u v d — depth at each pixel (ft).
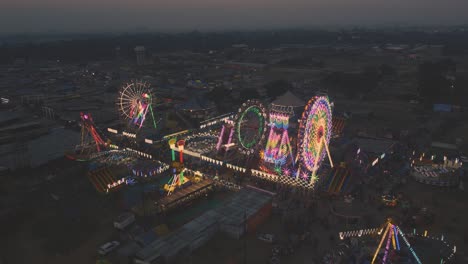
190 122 465.47
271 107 420.77
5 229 217.97
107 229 218.59
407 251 190.29
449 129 426.51
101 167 281.13
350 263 181.78
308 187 259.80
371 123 461.78
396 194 254.88
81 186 276.21
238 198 238.48
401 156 323.16
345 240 202.90
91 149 347.15
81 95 647.97
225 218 214.69
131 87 439.63
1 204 247.09
